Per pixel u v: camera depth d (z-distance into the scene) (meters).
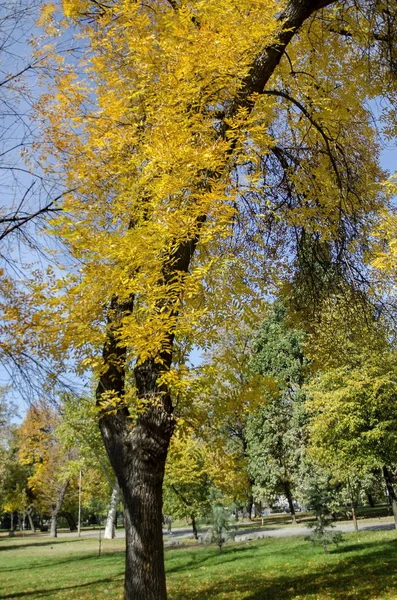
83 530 47.09
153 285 3.71
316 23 6.91
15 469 38.47
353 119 7.27
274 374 23.03
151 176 3.84
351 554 11.05
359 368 14.38
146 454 4.32
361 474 15.46
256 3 4.32
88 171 4.23
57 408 5.15
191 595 8.57
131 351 4.39
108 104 4.16
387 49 6.76
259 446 23.47
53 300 3.67
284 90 6.82
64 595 10.27
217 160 3.90
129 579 4.16
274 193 7.23
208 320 4.90
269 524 28.58
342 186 7.09
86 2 5.14
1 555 21.97
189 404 5.13
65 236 3.65
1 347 4.49
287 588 8.09
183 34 3.97
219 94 4.61
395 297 7.59
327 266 7.50
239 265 5.79
